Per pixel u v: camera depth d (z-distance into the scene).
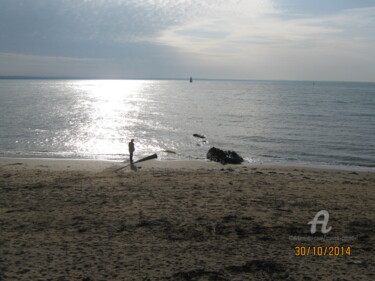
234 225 9.68
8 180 15.54
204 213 10.76
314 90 168.88
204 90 166.88
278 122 47.06
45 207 11.26
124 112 58.50
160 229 9.29
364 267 7.05
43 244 8.09
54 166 20.91
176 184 15.23
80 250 7.75
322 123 46.03
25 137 32.91
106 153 27.05
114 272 6.64
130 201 12.13
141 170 20.16
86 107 66.06
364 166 24.17
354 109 65.94
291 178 17.98
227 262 7.23
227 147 30.28
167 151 27.89
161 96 111.62
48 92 123.38
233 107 70.94
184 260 7.30
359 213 11.10
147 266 6.95
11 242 8.15
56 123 42.88
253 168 21.81
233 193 13.61
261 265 7.08
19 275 6.43
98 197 12.66
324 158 26.61
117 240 8.46
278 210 11.27
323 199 13.02
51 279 6.29
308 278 6.51
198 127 42.22
